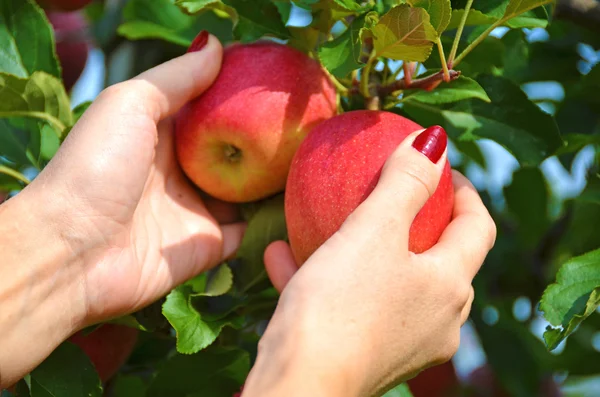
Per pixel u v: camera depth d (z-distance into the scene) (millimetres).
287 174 523
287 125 509
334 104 524
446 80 486
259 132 507
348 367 425
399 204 446
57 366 504
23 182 586
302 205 478
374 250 439
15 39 566
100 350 545
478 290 681
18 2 564
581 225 686
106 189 491
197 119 517
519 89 531
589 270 498
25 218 481
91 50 745
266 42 531
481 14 513
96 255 498
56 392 502
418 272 446
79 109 583
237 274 551
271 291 565
